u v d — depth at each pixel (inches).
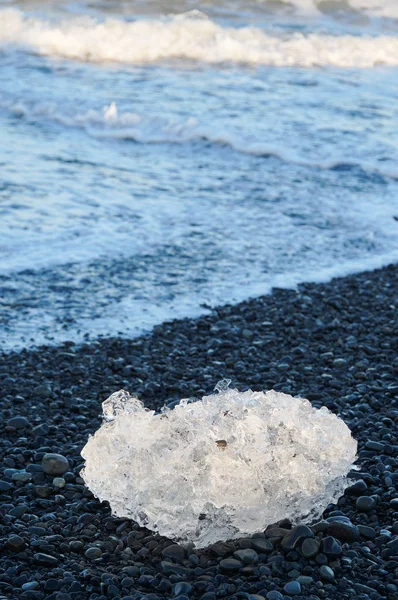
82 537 124.0
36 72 523.5
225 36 588.1
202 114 446.9
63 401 179.9
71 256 278.5
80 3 657.6
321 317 240.5
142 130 432.5
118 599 107.0
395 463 145.2
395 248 307.6
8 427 163.9
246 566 113.9
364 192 360.2
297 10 690.2
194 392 187.9
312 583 110.5
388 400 180.5
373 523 126.9
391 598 108.1
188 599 106.9
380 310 247.9
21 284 254.1
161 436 122.6
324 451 122.3
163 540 121.9
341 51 595.2
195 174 377.4
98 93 481.7
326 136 418.6
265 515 118.3
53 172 366.0
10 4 643.5
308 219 330.0
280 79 532.1
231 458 115.8
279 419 123.0
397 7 709.3
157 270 272.7
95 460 124.7
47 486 139.4
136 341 219.1
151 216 321.7
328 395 184.7
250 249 296.7
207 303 248.8
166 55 573.6
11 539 120.0
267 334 227.1
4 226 298.5
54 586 110.7
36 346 213.3
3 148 396.5
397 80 545.0
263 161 396.8
